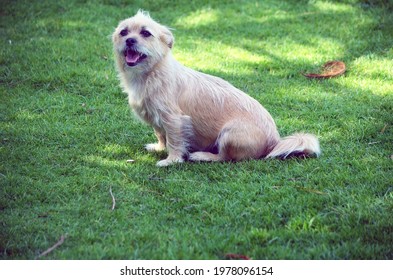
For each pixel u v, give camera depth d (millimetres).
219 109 6305
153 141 6973
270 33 10266
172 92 6258
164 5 11516
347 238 4750
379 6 11086
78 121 7391
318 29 10328
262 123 6289
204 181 5871
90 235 4820
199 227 5016
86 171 6086
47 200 5484
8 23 10586
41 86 8453
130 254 4555
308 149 6172
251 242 4766
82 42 9898
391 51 9336
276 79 8758
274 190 5598
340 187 5621
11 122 7320
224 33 10359
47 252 4590
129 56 6160
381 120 7262
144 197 5555
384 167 6066
